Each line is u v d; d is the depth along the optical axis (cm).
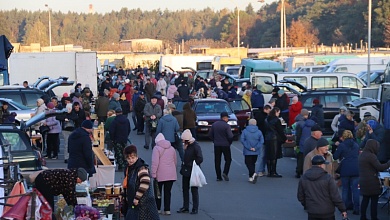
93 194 1389
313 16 13025
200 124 2884
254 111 3094
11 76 4344
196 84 4469
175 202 1734
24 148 1636
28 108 2712
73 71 4406
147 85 3681
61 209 1108
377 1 10675
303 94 2920
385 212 1554
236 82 4219
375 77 4197
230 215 1584
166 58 6600
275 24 14512
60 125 2353
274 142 2041
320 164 1205
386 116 2006
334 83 3634
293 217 1562
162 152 1555
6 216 942
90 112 2841
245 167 2269
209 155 2523
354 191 1548
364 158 1434
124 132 2092
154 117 2553
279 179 2038
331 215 1195
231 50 10294
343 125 2016
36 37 17600
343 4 12419
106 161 1659
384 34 10119
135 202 1197
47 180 1085
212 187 1928
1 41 1781
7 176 1098
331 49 9581
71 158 1548
